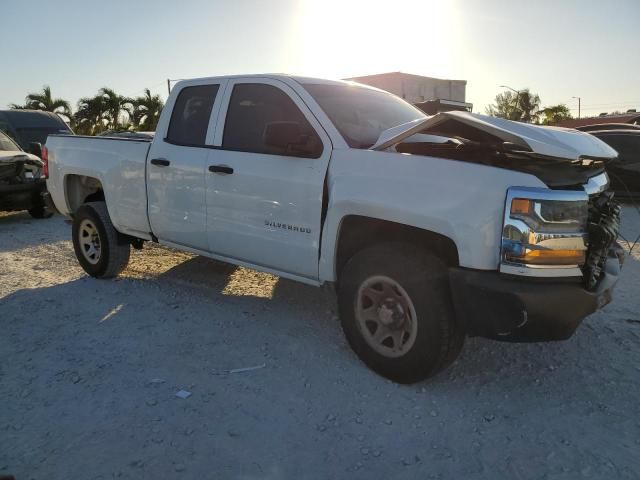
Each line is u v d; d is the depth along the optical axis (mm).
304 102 4098
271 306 4992
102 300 5133
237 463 2764
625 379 3656
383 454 2857
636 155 10555
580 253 3121
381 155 3553
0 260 6848
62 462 2750
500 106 49188
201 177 4594
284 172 4020
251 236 4301
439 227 3225
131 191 5273
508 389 3537
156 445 2893
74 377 3609
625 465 2771
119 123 38031
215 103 4656
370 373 3713
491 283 3061
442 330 3299
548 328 3070
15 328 4465
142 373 3674
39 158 10094
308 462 2783
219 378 3617
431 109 5852
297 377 3645
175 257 6812
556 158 3125
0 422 3096
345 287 3736
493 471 2734
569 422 3162
